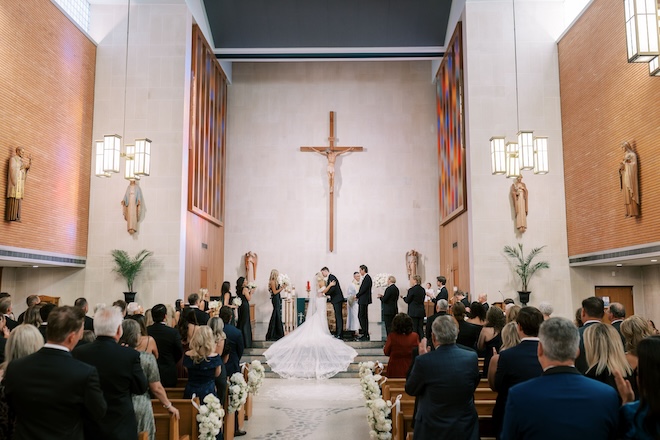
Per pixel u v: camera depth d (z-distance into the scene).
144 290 14.62
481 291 14.59
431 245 20.23
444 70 18.75
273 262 20.27
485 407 5.36
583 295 14.48
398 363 7.16
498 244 14.74
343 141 20.69
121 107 15.21
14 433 3.21
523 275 14.34
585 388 2.59
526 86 15.21
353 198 20.50
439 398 4.10
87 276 14.70
